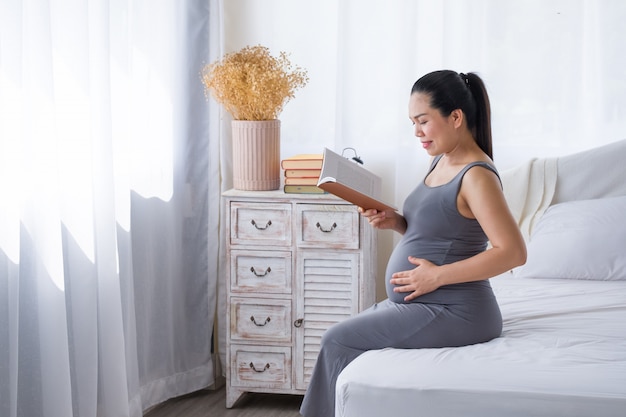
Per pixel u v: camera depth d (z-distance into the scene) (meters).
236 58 3.18
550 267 2.96
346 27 3.46
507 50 3.35
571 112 3.33
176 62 3.25
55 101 2.43
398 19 3.36
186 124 3.33
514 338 2.21
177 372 3.34
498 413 1.82
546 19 3.30
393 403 1.89
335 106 3.49
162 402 3.31
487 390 1.83
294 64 3.55
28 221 2.33
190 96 3.34
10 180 2.20
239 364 3.21
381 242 3.54
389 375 1.93
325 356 2.23
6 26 2.18
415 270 2.20
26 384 2.37
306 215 3.11
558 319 2.41
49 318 2.35
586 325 2.34
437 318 2.18
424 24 3.38
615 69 3.26
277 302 3.17
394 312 2.21
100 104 2.62
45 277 2.33
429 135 2.23
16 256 2.22
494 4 3.33
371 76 3.47
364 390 1.91
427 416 1.87
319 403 2.25
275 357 3.19
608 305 2.53
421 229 2.25
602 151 3.25
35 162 2.32
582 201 3.18
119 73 2.77
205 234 3.44
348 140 3.53
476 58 3.36
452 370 1.93
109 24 2.67
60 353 2.37
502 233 2.10
